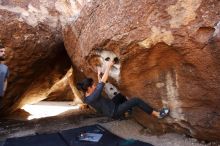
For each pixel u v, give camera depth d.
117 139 5.34
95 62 5.19
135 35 4.38
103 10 4.81
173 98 4.80
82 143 5.25
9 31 6.25
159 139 5.26
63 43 6.97
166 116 5.05
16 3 6.57
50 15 6.73
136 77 4.90
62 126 6.66
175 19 4.14
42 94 8.70
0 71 4.67
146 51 4.48
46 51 6.82
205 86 4.32
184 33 4.12
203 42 4.02
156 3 4.18
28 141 5.52
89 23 5.11
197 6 4.00
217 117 4.48
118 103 5.34
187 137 5.17
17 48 6.41
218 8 3.93
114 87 5.44
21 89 7.46
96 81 5.54
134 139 5.39
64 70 8.29
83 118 7.29
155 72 4.75
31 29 6.46
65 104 10.57
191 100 4.63
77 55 5.77
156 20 4.23
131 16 4.39
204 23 3.98
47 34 6.66
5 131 6.55
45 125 6.88
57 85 10.59
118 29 4.50
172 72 4.60
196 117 4.70
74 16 5.80
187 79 4.48
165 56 4.47
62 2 6.61
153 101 5.01
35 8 6.66
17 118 8.14
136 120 6.02
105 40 4.66
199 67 4.21
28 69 6.95
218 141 4.81
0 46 5.66
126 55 4.60
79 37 5.45
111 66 4.91
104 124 6.41
